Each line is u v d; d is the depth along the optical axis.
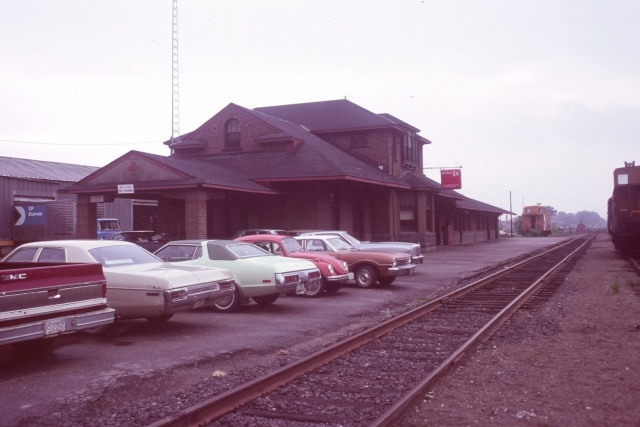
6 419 5.50
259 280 11.80
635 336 8.94
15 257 9.80
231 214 29.20
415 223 36.47
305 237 17.12
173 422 4.86
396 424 5.12
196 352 8.34
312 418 5.30
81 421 5.40
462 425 5.10
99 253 9.66
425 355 7.84
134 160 23.75
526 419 5.23
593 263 25.20
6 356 8.22
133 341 9.16
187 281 9.56
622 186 27.00
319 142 32.62
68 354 8.27
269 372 6.55
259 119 30.91
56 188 35.88
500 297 13.96
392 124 34.50
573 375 6.73
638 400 5.77
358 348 8.30
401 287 16.88
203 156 32.19
